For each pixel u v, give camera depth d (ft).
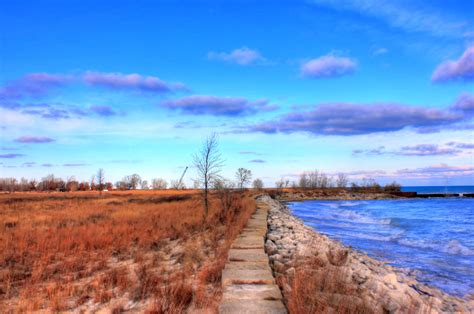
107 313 17.98
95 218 63.52
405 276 34.65
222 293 19.51
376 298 21.83
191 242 35.76
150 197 134.10
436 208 156.97
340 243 53.26
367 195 284.61
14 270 26.86
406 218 103.91
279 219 61.72
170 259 30.32
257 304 17.47
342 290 20.42
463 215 116.37
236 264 25.25
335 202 223.10
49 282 24.31
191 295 19.89
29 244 36.76
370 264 36.94
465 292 30.55
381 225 85.15
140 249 34.53
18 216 68.08
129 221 55.36
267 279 21.16
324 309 16.69
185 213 64.64
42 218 62.95
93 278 25.02
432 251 49.65
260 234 40.34
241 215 58.13
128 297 20.38
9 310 18.89
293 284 19.49
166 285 21.48
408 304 22.22
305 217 107.04
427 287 31.12
